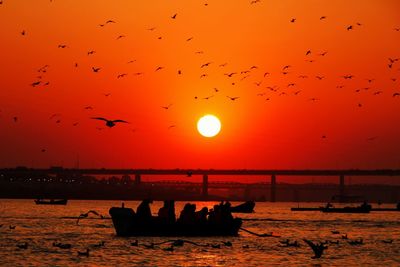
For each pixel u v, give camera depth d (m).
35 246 78.00
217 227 87.25
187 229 85.94
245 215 193.00
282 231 114.50
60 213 175.12
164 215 85.81
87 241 84.50
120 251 73.19
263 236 94.25
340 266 66.81
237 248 78.00
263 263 67.44
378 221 158.75
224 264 66.25
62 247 75.06
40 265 63.56
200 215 86.81
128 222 85.56
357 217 184.88
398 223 149.88
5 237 90.38
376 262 70.19
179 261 67.19
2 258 67.69
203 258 69.44
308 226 132.12
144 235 85.50
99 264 64.56
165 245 78.94
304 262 68.81
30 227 111.06
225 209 88.62
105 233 98.00
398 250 81.12
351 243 87.75
